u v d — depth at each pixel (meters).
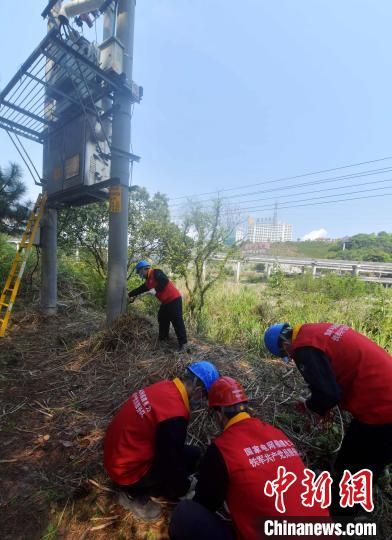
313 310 6.19
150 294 6.68
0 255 8.06
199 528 1.48
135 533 1.84
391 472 2.29
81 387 3.44
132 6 4.80
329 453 2.33
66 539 1.81
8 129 5.73
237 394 1.65
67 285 7.73
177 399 1.90
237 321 5.76
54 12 5.69
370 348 1.96
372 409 1.81
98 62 4.82
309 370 1.91
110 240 4.82
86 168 5.00
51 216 6.15
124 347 4.21
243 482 1.34
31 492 2.09
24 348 4.56
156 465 1.92
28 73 4.55
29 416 2.93
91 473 2.25
